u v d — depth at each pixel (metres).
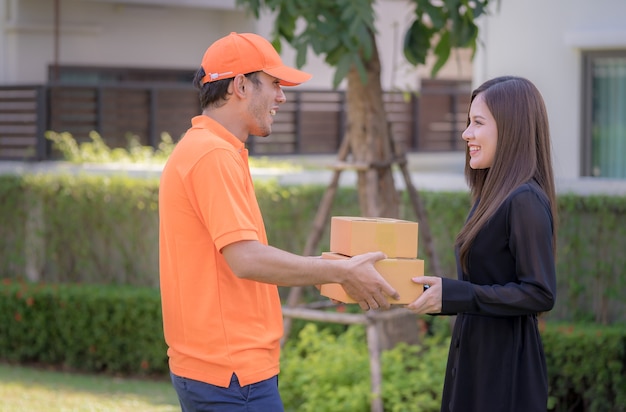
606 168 10.32
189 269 3.44
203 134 3.47
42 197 9.42
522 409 3.47
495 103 3.51
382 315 6.43
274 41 6.33
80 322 8.83
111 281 9.35
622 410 6.88
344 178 9.09
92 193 9.25
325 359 6.96
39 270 9.55
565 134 10.52
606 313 7.48
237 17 16.48
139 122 13.49
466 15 6.01
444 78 19.17
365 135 6.91
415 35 6.45
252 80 3.53
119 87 13.11
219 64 3.51
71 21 14.99
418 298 3.41
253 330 3.46
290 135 15.18
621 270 7.37
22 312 9.06
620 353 6.89
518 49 10.76
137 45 15.82
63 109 12.08
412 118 17.48
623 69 10.12
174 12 16.20
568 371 6.98
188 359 3.46
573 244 7.53
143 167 9.85
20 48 14.41
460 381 3.56
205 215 3.35
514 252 3.40
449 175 9.41
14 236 9.70
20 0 14.38
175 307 3.50
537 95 3.54
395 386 6.36
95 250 9.39
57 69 13.97
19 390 8.00
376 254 3.44
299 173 9.12
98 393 7.94
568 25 10.37
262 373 3.46
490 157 3.55
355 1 5.68
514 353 3.48
